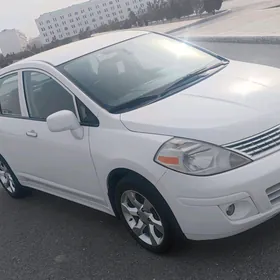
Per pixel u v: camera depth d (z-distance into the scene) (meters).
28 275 4.21
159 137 3.51
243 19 14.72
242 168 3.22
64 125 4.01
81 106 4.16
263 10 15.88
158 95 4.07
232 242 3.74
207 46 11.24
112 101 4.07
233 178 3.19
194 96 3.91
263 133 3.37
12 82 5.10
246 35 10.02
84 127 4.08
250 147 3.30
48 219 5.20
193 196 3.27
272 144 3.34
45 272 4.18
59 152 4.40
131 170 3.63
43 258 4.42
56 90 4.45
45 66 4.61
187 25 16.86
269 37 9.21
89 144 4.00
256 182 3.21
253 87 3.90
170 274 3.61
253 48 9.57
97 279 3.85
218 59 4.80
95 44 4.94
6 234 5.14
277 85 3.92
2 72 5.30
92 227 4.71
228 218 3.25
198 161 3.29
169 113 3.68
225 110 3.56
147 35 5.12
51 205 5.54
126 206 3.92
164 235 3.62
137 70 4.47
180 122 3.52
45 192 5.50
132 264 3.89
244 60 8.96
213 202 3.21
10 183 5.90
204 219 3.29
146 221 3.79
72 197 4.75
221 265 3.53
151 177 3.44
